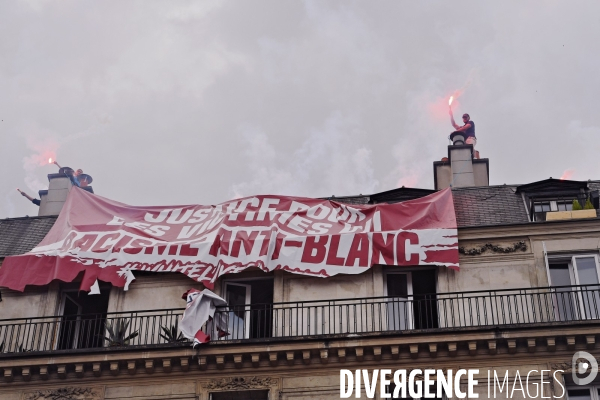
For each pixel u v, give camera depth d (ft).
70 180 118.11
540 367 81.97
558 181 97.96
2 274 93.81
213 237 93.97
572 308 86.63
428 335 83.05
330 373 83.97
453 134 122.11
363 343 83.56
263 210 96.32
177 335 87.81
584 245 89.97
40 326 91.25
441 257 89.76
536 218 96.89
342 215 95.04
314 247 92.12
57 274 93.20
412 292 90.79
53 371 85.87
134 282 93.50
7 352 87.30
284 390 83.61
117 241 95.81
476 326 82.64
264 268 90.99
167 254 93.45
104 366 85.56
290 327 88.53
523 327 82.17
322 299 90.17
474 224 95.25
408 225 92.17
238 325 90.22
